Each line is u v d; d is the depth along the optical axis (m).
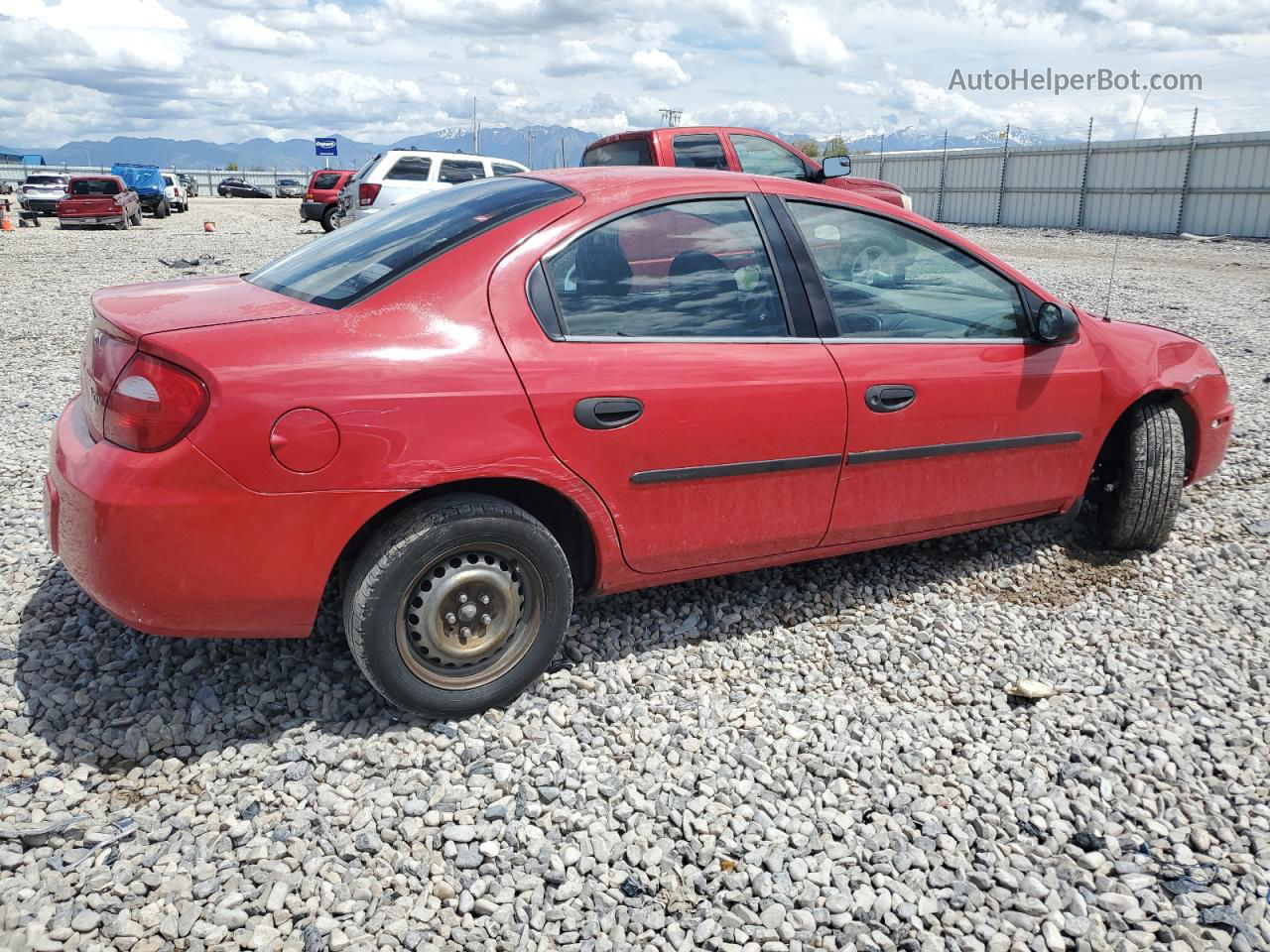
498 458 2.70
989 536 4.50
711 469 3.07
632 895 2.30
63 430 2.84
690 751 2.86
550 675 3.16
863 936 2.20
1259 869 2.44
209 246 20.84
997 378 3.61
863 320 3.40
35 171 54.88
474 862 2.37
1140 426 4.13
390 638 2.69
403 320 2.66
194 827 2.45
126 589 2.47
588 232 2.95
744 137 9.99
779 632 3.57
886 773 2.81
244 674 3.09
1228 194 28.23
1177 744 2.96
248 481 2.45
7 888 2.21
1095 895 2.36
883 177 42.59
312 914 2.19
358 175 17.19
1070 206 33.69
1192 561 4.34
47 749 2.70
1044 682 3.32
